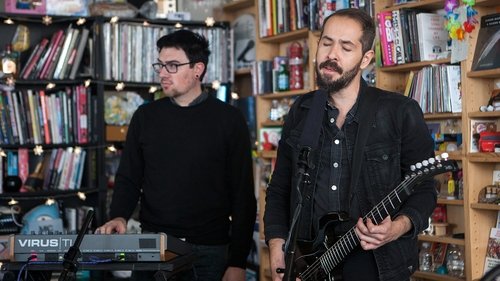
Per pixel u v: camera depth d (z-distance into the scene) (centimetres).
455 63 361
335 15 239
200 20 516
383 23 383
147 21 489
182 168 337
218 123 342
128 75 484
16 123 467
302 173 223
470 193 352
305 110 255
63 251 279
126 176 348
